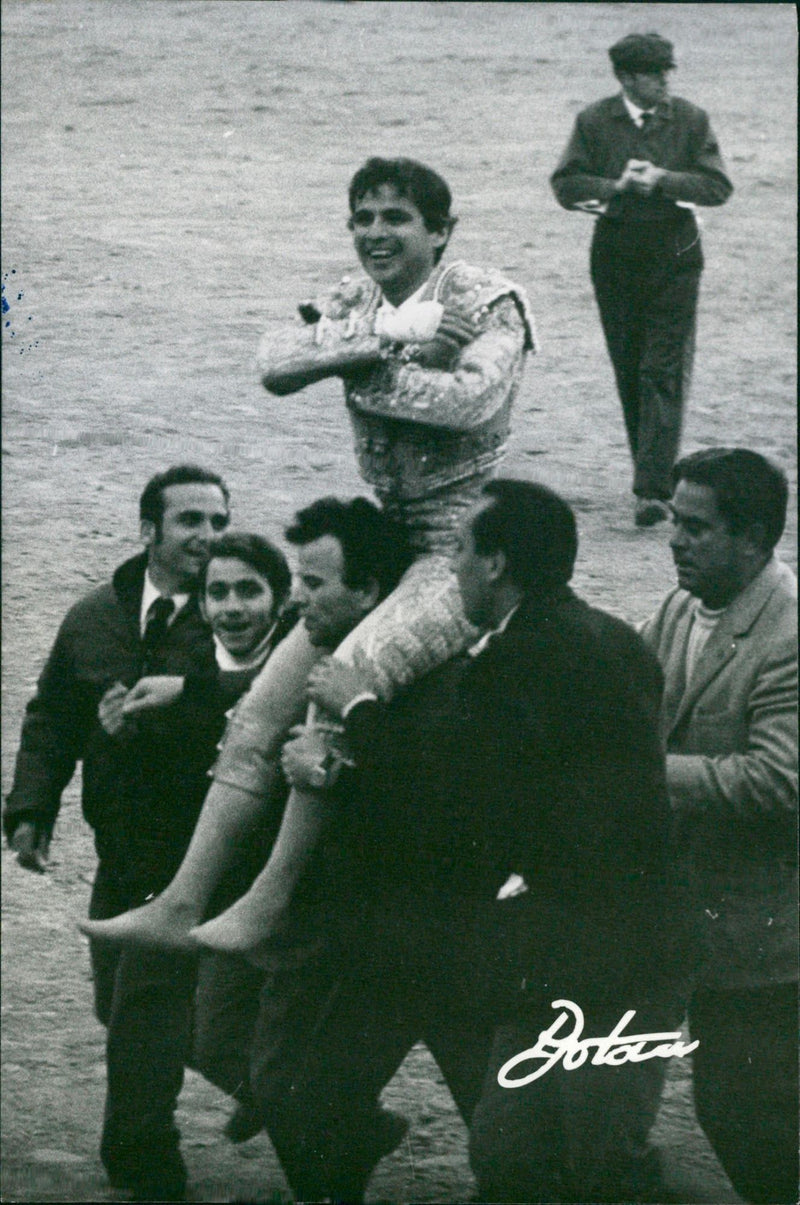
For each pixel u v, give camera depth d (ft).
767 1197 15.06
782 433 23.57
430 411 13.76
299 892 14.58
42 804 15.69
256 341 18.52
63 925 17.57
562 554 13.80
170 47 22.35
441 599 14.28
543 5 37.96
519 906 13.94
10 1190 15.24
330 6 25.44
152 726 15.15
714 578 14.24
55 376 18.62
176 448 18.12
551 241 26.78
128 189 20.25
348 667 14.19
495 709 13.84
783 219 33.71
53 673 15.64
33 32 21.99
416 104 28.73
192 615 15.35
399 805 14.10
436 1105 16.15
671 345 19.04
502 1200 13.76
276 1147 14.87
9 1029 16.42
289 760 14.33
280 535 16.12
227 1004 15.48
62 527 18.45
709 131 18.92
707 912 14.61
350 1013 14.52
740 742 14.26
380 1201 15.14
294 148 21.49
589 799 13.69
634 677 13.69
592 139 18.99
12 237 19.47
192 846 15.08
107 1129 15.46
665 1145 15.33
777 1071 14.85
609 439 20.62
